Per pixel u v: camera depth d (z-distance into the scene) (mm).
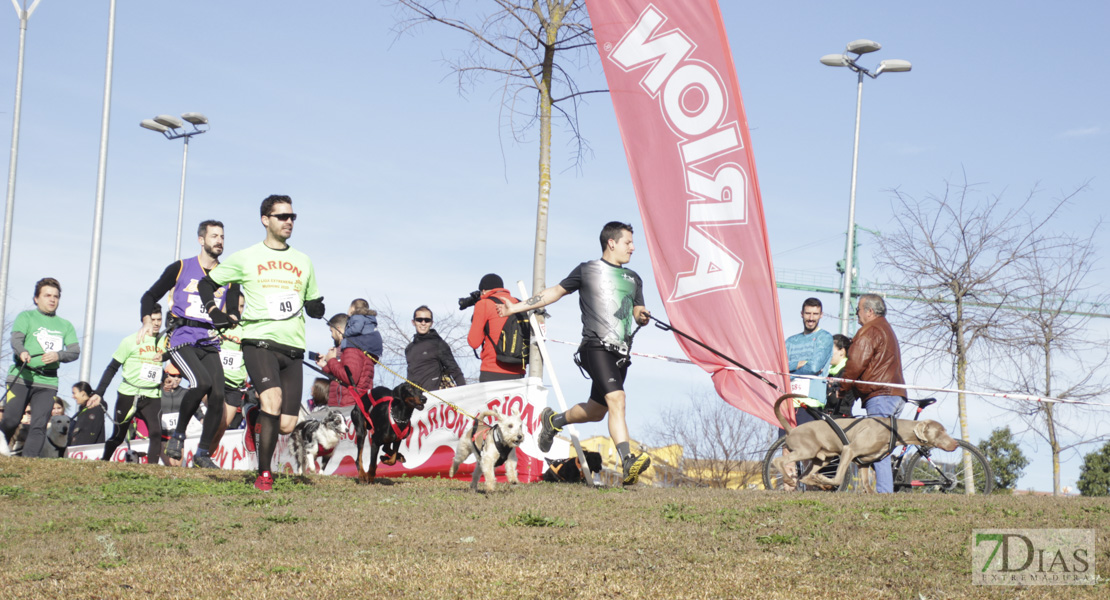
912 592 4191
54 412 13891
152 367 11320
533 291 12234
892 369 8711
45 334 11344
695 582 4375
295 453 10164
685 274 10562
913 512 5922
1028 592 4145
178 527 6051
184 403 9055
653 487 8188
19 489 7742
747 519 5914
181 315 8977
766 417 9867
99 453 14602
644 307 7910
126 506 7000
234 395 9719
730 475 18859
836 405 9398
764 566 4719
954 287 17266
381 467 10977
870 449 7852
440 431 10477
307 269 7891
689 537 5430
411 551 5207
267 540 5605
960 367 16953
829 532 5434
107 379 11391
